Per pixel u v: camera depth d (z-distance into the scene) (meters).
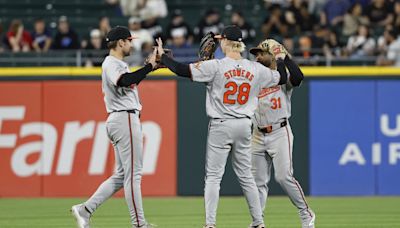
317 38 59.16
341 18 65.44
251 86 31.34
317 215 42.53
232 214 42.75
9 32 59.62
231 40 31.36
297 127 52.25
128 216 42.12
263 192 34.00
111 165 51.97
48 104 51.94
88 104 51.94
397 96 52.34
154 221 39.91
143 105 52.03
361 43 59.12
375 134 52.47
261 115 33.06
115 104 32.06
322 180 52.50
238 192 52.16
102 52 54.09
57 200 50.50
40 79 51.91
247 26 61.41
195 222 39.47
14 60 53.94
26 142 52.03
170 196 52.19
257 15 68.56
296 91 52.16
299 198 33.12
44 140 52.00
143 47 56.94
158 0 66.69
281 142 33.09
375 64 55.94
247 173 31.92
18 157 52.06
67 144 52.03
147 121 52.03
